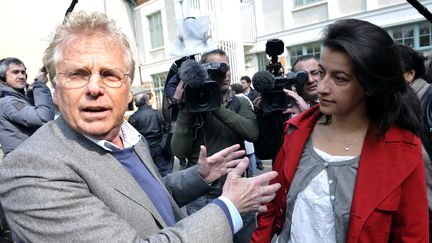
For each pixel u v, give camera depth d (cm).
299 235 137
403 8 797
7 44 945
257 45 1123
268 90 216
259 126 234
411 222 125
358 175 128
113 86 112
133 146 137
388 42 122
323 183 134
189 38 271
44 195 93
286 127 159
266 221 159
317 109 152
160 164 454
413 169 122
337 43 122
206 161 154
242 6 1125
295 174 145
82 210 96
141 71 1400
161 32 1311
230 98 249
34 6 979
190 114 217
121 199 110
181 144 222
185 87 207
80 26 112
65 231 92
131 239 97
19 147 104
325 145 142
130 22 1365
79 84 108
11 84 342
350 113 135
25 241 96
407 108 129
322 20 949
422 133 165
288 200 144
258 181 125
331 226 130
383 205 121
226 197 118
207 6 1062
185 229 102
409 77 226
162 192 135
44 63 115
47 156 99
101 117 111
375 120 134
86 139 114
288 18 1023
